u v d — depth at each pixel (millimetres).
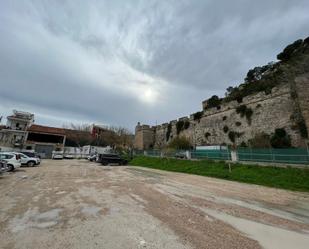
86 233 4719
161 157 33094
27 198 8117
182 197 9180
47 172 17766
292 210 7848
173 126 46188
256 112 28016
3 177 14000
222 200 8945
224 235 4953
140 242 4324
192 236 4781
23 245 4086
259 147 24297
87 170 20875
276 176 15008
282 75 27844
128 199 8312
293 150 17891
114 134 62625
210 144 34938
